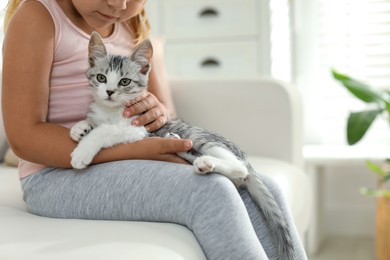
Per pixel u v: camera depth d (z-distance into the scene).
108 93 1.42
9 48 1.39
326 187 3.33
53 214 1.38
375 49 3.33
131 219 1.30
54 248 1.08
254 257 1.17
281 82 2.30
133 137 1.39
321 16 3.39
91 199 1.33
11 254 1.06
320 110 3.43
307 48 3.43
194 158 1.43
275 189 1.38
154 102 1.51
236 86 2.30
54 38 1.44
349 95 3.38
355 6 3.34
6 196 1.61
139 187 1.29
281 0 3.31
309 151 3.10
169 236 1.17
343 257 2.78
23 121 1.37
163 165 1.31
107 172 1.33
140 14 1.72
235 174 1.28
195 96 2.33
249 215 1.35
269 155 2.29
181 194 1.24
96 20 1.44
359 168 3.30
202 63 3.23
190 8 3.21
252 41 3.17
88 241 1.11
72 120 1.52
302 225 1.99
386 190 2.70
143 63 1.49
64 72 1.48
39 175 1.42
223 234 1.18
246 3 3.15
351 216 3.29
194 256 1.14
